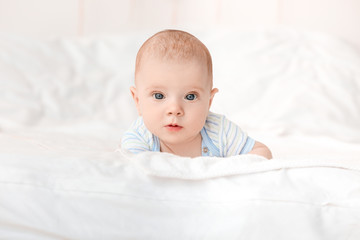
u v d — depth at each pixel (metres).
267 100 1.80
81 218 0.72
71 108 1.78
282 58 1.96
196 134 0.93
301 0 2.39
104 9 2.40
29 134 1.32
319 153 1.27
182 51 0.89
